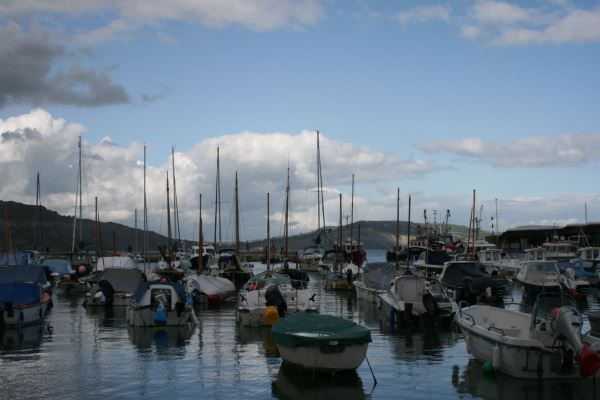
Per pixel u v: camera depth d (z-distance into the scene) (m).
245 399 16.78
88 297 39.69
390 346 24.34
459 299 38.41
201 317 33.62
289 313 29.56
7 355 22.58
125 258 54.75
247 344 24.66
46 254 76.69
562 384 17.39
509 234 88.25
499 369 18.42
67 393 17.36
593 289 46.84
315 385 18.09
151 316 29.09
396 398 16.80
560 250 59.84
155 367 20.53
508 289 45.38
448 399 16.66
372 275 40.44
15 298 30.03
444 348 23.88
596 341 16.81
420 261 58.34
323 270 68.12
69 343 25.09
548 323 17.55
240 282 56.72
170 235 65.50
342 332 18.69
